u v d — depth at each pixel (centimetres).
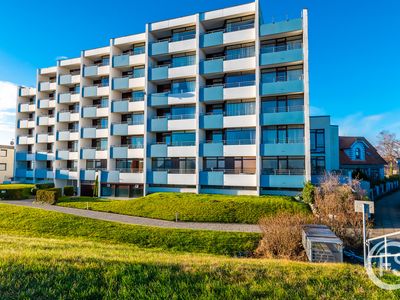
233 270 593
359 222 1223
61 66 3644
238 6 2498
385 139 4838
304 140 2292
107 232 1579
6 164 4744
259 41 2402
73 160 3628
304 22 2280
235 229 1619
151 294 453
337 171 2300
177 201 2208
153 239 1469
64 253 746
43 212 1986
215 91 2541
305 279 555
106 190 3102
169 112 2911
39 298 427
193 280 520
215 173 2494
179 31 2845
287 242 1116
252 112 2477
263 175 2336
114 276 523
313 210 1723
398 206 2322
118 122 3166
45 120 3881
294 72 2375
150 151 2784
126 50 3253
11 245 910
